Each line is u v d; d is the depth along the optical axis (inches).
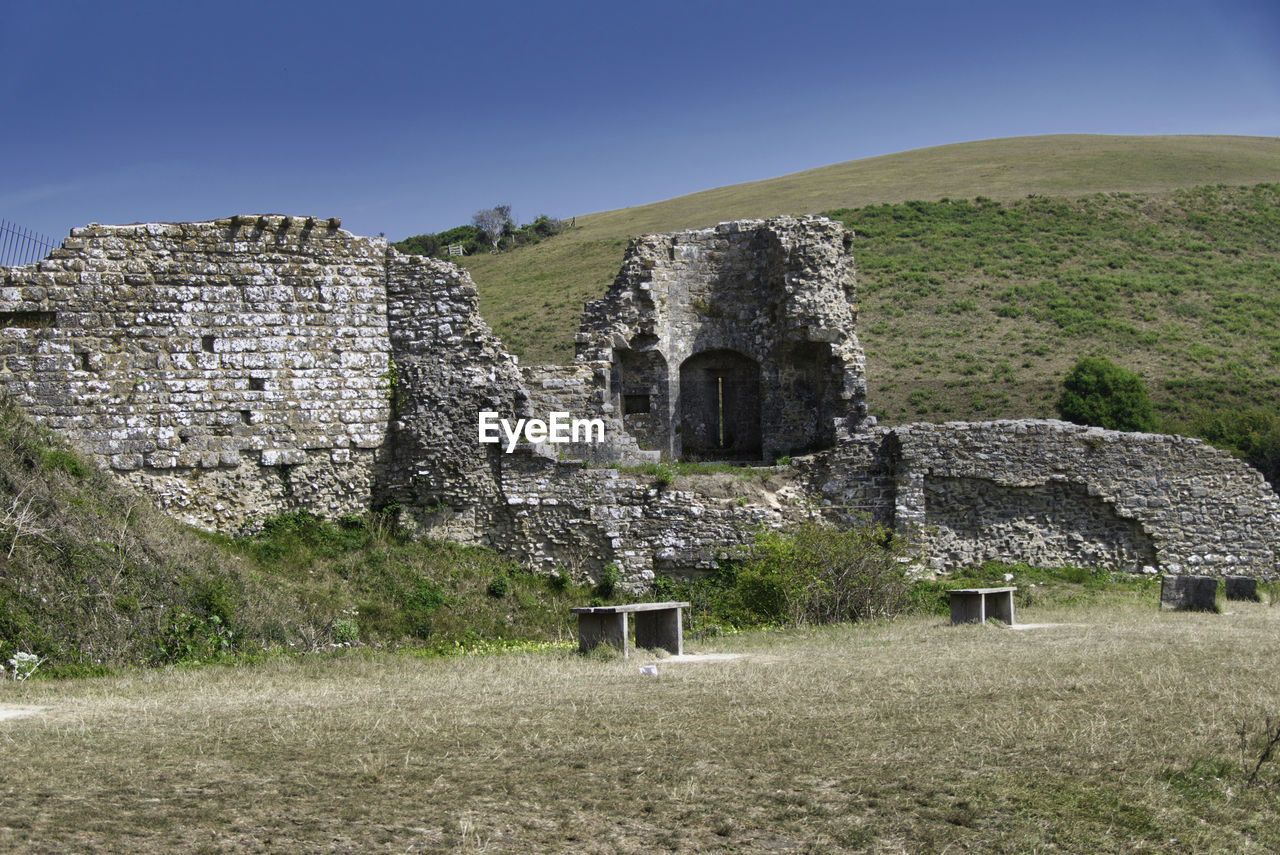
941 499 1080.2
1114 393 2134.6
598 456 1103.6
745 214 3614.7
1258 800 342.6
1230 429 2055.9
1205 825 323.0
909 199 3686.0
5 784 345.1
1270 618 806.5
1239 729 399.2
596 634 689.6
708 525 1037.8
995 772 361.4
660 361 1238.9
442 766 369.1
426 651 812.6
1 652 673.6
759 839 307.0
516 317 2655.0
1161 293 2883.9
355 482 1035.3
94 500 844.0
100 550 779.4
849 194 3838.6
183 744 403.2
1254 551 1098.7
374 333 1049.5
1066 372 2348.7
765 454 1235.2
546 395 1136.8
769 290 1235.9
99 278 971.9
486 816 320.2
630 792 342.0
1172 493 1096.2
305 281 1027.9
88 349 964.0
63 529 775.7
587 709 464.4
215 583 816.9
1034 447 1082.1
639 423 1238.3
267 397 1007.6
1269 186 3762.3
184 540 879.1
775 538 999.0
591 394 1161.4
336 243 1041.5
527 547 1037.2
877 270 2999.5
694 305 1255.5
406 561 994.7
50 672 665.0
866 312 2733.8
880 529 1024.9
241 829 307.9
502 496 1039.6
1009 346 2513.5
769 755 380.5
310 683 586.9
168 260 991.0
